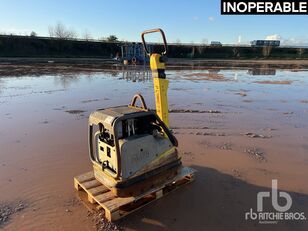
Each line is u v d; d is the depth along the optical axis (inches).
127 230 152.0
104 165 166.6
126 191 159.3
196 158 247.0
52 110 423.5
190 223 158.4
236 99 528.1
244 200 181.2
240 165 233.8
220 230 153.2
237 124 355.9
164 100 186.9
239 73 1097.4
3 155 250.1
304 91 636.1
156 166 172.1
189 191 191.2
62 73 989.8
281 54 2760.8
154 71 183.9
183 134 312.7
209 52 2716.5
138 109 172.7
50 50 2094.0
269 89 661.9
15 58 1736.0
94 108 440.5
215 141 290.8
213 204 176.4
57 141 287.4
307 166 233.8
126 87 672.4
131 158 158.2
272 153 260.5
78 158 245.3
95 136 176.6
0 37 1897.1
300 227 155.6
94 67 1286.9
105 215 162.6
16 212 167.5
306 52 2807.6
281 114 413.1
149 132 173.6
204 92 606.5
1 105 456.4
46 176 211.9
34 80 788.0
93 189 175.2
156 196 178.9
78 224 156.4
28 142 283.6
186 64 1643.7
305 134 318.0
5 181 203.6
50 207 172.4
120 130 162.7
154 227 154.8
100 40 2598.4
